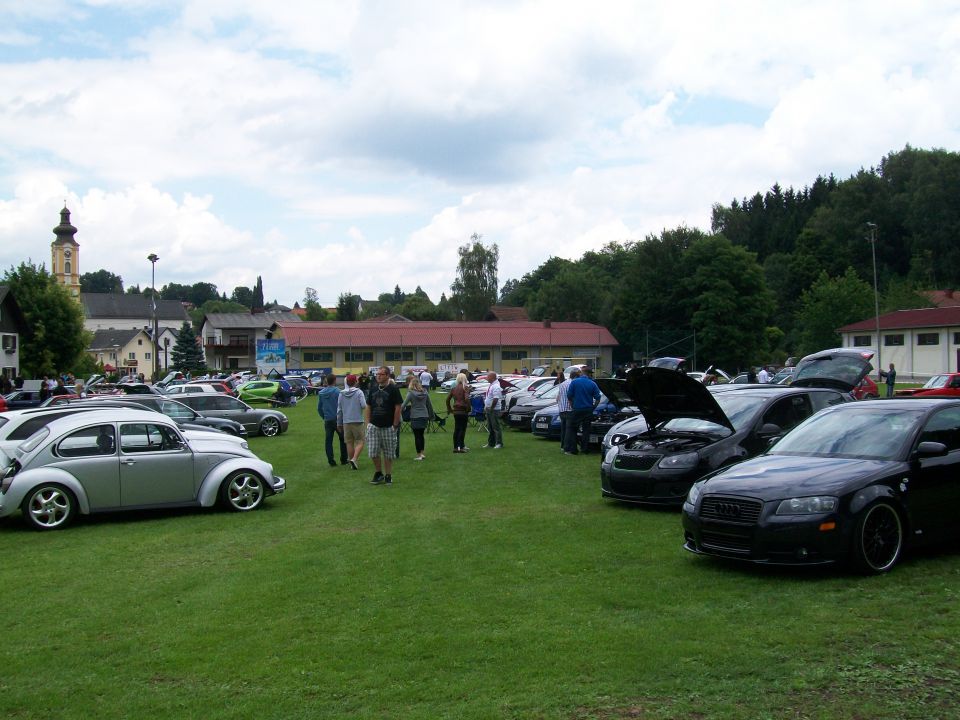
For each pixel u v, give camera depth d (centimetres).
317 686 520
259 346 5097
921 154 9969
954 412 846
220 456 1206
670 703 475
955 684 486
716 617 632
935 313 6084
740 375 3984
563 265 12925
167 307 14238
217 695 512
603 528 999
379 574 804
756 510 740
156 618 680
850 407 895
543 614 657
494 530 1007
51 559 913
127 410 1212
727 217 12206
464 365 7181
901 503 758
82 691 524
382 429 1445
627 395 1177
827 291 6806
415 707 483
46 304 5962
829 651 547
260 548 951
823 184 11756
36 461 1102
